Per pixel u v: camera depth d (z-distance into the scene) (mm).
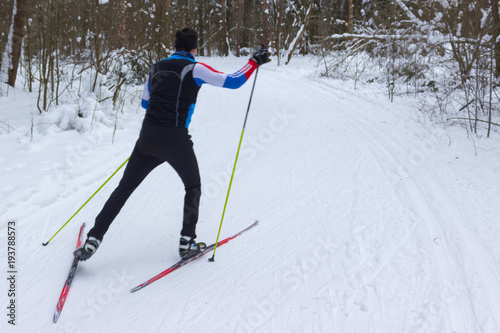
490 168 4312
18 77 9141
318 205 3684
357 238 3076
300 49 21172
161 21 8805
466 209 3457
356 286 2494
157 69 2582
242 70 2619
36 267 2674
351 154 5066
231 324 2184
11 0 7566
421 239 3025
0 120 6242
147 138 2533
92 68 7863
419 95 8227
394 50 9922
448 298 2365
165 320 2215
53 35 6531
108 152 4910
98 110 6297
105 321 2199
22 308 2277
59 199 3701
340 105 7957
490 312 2252
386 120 6664
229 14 28406
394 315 2234
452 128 5879
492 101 6543
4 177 3926
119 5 7418
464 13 6445
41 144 5102
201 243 2912
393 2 10008
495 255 2777
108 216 2590
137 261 2811
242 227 3316
